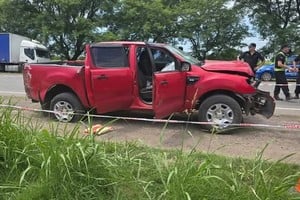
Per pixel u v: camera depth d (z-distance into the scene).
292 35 41.78
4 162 4.84
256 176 4.29
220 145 6.97
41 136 4.89
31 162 4.70
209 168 4.31
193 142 7.16
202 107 7.89
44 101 9.10
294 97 14.54
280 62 13.63
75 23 41.22
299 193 4.27
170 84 7.75
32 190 4.34
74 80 8.68
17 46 36.34
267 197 3.93
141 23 41.31
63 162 4.38
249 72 8.04
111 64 8.49
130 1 41.06
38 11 42.34
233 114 7.76
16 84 20.27
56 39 42.16
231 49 43.72
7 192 4.43
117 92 8.45
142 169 4.66
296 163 5.81
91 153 4.55
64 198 4.23
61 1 39.25
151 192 4.25
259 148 6.78
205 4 42.12
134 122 8.77
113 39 40.41
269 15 43.22
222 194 4.01
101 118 9.12
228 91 7.88
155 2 40.97
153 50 8.42
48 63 9.68
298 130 8.15
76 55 42.75
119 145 5.45
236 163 5.47
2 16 42.47
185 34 42.06
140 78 8.45
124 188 4.39
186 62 7.88
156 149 5.71
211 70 7.93
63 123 8.48
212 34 42.88
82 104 8.71
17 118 5.40
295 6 43.38
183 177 4.05
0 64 36.34
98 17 41.69
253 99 7.96
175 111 7.93
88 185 4.35
